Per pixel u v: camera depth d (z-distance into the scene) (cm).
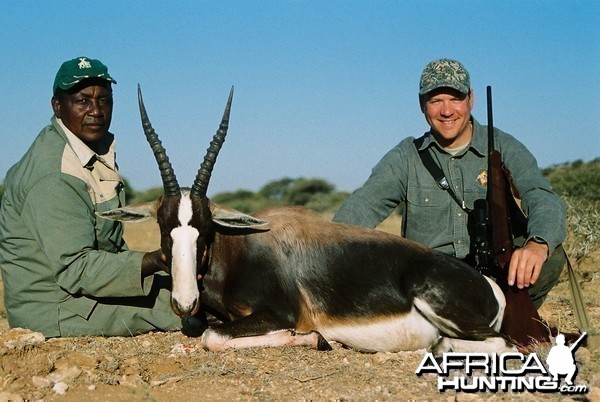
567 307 357
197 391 234
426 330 279
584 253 466
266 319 280
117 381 240
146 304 310
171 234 274
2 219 305
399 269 281
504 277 279
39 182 292
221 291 292
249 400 227
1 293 432
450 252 310
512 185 292
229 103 284
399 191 315
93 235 299
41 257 297
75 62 302
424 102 308
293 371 247
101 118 304
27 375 243
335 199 1878
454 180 307
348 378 242
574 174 831
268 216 298
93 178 306
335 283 283
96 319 304
